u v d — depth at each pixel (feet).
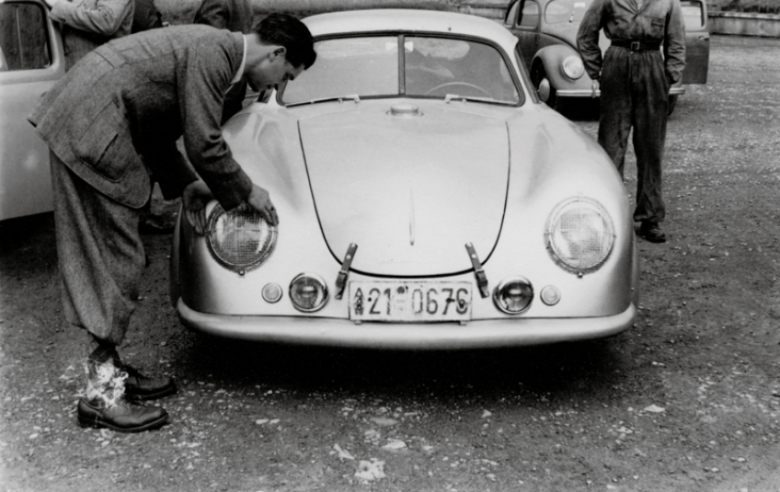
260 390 10.51
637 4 16.53
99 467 8.66
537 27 32.91
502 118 12.64
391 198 9.95
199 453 8.97
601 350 11.89
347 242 9.64
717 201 20.30
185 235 10.12
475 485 8.45
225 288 9.69
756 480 8.59
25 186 14.25
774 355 11.80
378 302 9.50
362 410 10.02
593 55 17.44
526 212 9.90
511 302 9.58
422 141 11.22
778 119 31.45
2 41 13.87
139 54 8.84
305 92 13.53
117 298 9.21
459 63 13.92
